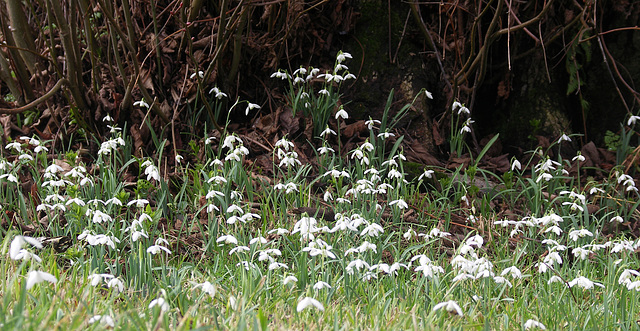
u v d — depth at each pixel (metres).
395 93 7.26
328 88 7.12
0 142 5.99
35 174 5.55
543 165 5.76
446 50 7.46
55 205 4.52
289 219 5.28
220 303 3.47
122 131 6.46
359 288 3.93
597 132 8.12
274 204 5.23
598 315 3.88
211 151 6.05
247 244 4.64
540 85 7.85
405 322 3.18
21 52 6.71
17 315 2.47
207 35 6.90
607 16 7.98
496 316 3.66
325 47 7.22
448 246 5.14
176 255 4.50
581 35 6.82
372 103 7.22
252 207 5.42
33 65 6.82
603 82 8.10
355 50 7.28
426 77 7.39
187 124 6.56
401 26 7.35
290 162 5.54
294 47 7.13
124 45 6.49
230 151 5.49
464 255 4.14
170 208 5.16
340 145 6.47
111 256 4.34
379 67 7.27
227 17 6.88
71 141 6.38
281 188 5.16
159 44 6.69
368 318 3.40
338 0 7.12
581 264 4.77
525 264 5.01
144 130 6.39
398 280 4.14
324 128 6.62
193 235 4.95
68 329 2.63
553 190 6.08
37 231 4.75
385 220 5.44
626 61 8.02
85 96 6.48
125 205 4.96
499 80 7.89
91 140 6.41
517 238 5.30
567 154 7.66
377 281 3.90
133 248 4.04
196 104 6.48
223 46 6.26
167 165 6.24
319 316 3.36
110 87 6.55
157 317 2.79
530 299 4.23
